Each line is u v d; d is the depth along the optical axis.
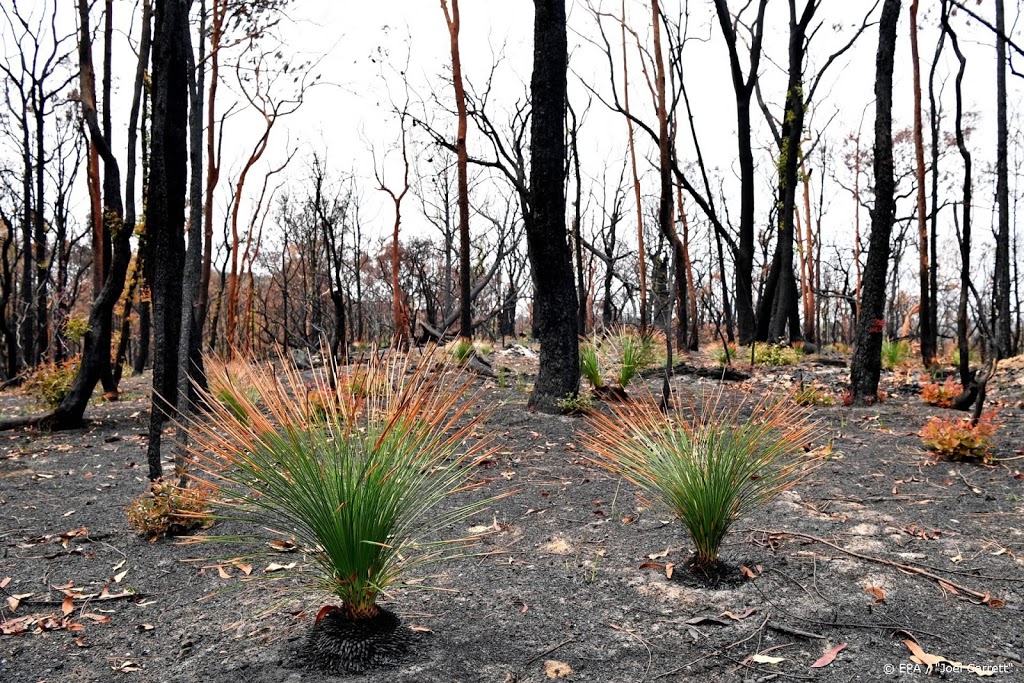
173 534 4.27
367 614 2.85
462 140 12.06
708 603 3.20
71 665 2.77
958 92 7.48
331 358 3.17
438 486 3.21
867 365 8.47
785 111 16.11
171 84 6.46
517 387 9.30
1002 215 12.62
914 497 4.77
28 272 20.81
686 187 15.12
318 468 2.74
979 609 3.06
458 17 12.02
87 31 7.52
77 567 3.80
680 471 3.53
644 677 2.59
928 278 13.63
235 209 15.48
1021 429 6.82
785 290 16.12
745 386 6.02
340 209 26.83
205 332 24.12
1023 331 23.89
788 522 4.29
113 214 7.87
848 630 2.89
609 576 3.56
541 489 5.18
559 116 7.43
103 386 10.12
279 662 2.70
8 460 6.39
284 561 3.84
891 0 7.76
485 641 2.88
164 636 3.01
